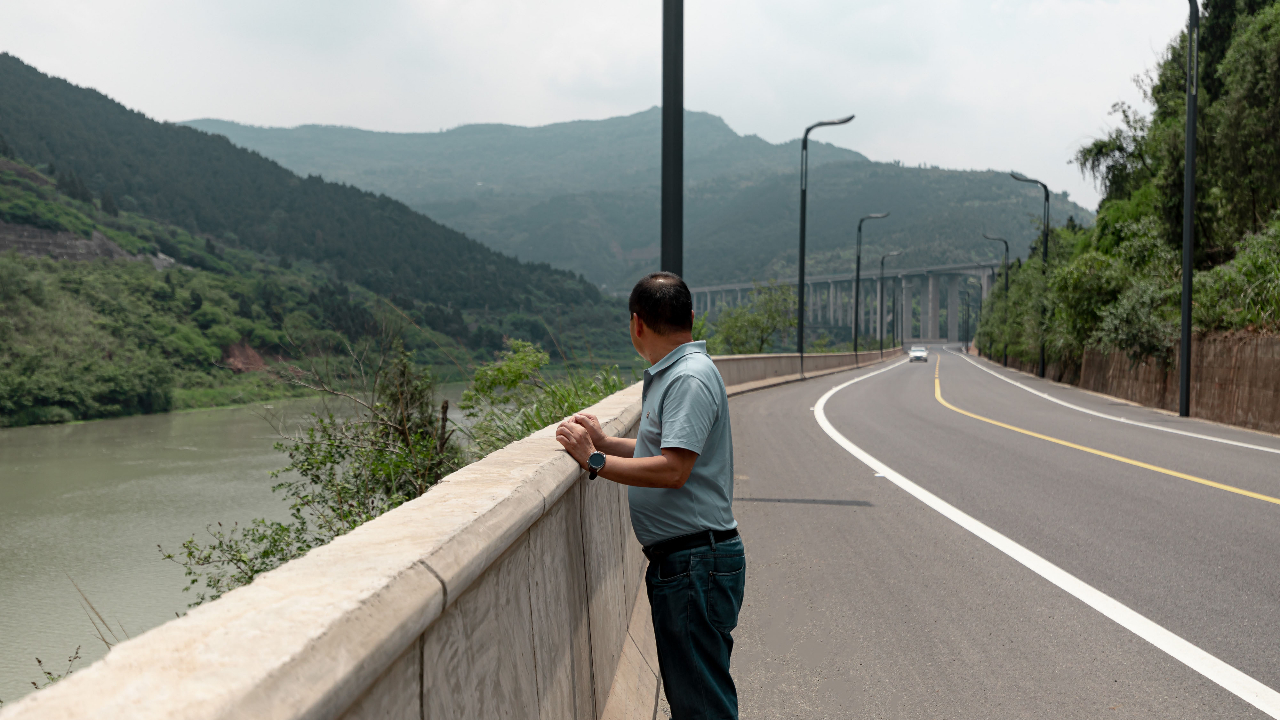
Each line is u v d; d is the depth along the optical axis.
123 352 71.12
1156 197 26.52
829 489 9.73
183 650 0.88
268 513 23.03
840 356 57.59
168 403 67.56
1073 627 5.00
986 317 91.25
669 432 2.48
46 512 23.81
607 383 11.11
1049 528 7.66
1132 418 18.70
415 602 1.19
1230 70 22.36
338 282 198.88
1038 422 17.62
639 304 2.67
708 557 2.55
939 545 7.06
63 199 180.62
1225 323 18.73
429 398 10.15
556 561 2.44
